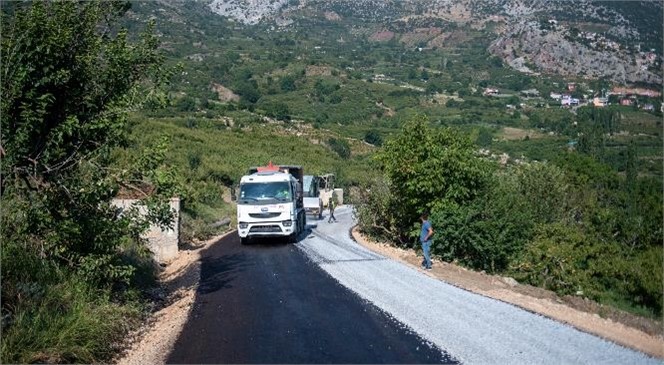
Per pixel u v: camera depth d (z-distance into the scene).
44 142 9.74
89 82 10.27
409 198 18.08
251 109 96.50
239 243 20.84
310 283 12.26
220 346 8.12
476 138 18.33
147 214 10.70
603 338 8.23
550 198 18.84
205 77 113.69
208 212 30.00
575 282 12.93
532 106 93.75
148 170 10.32
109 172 10.27
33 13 9.41
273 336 8.45
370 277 12.87
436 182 16.91
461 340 8.00
